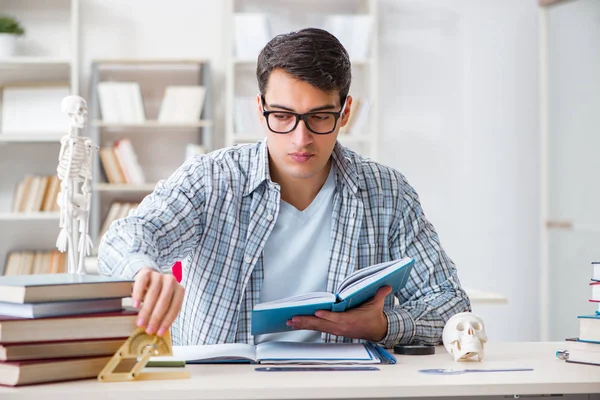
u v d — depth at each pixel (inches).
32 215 157.9
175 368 50.9
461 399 49.8
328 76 57.7
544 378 48.8
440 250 70.8
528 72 179.6
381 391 45.7
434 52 177.6
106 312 48.8
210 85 164.7
